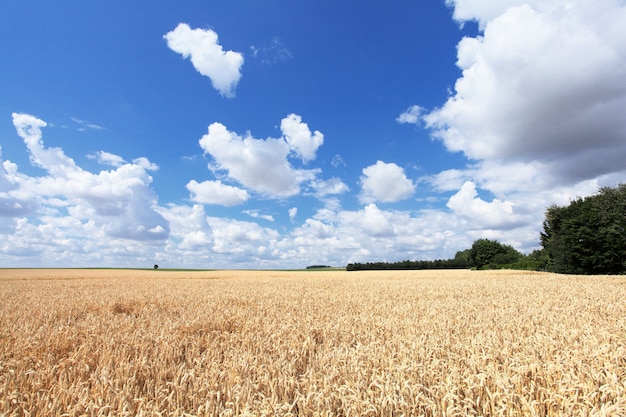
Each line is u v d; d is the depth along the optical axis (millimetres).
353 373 4621
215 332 8148
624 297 15469
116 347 6539
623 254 50938
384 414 3621
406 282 30688
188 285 28719
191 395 4059
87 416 3605
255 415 3457
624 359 5242
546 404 3801
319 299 16062
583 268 54188
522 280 30328
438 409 3631
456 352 5945
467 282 28719
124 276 52375
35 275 54500
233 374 4590
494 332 7094
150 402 3795
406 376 4539
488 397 3904
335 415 3699
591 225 54750
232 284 29859
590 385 3990
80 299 17016
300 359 5586
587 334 6789
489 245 95250
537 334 6504
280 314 10969
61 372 5012
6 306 14086
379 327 8273
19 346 6625
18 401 3914
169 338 7137
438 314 10656
